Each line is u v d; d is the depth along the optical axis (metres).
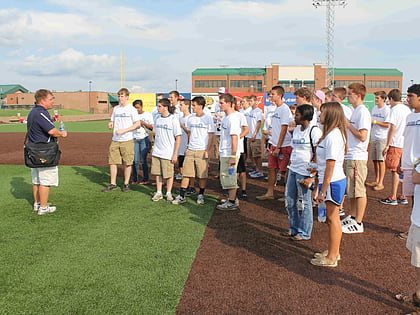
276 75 65.31
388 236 4.87
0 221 5.32
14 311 2.98
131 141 7.29
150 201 6.60
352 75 66.50
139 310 3.02
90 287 3.39
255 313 3.02
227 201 6.12
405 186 4.40
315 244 4.59
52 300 3.16
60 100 74.25
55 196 6.89
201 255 4.17
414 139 4.25
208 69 69.81
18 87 82.38
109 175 9.16
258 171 9.11
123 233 4.85
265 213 5.93
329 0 35.66
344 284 3.54
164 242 4.55
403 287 3.47
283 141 6.55
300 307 3.12
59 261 3.94
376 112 7.63
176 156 6.48
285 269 3.85
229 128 5.87
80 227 5.08
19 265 3.83
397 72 67.25
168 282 3.51
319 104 5.78
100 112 73.88
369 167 10.74
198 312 3.01
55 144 5.60
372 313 3.04
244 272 3.76
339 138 3.69
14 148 14.80
